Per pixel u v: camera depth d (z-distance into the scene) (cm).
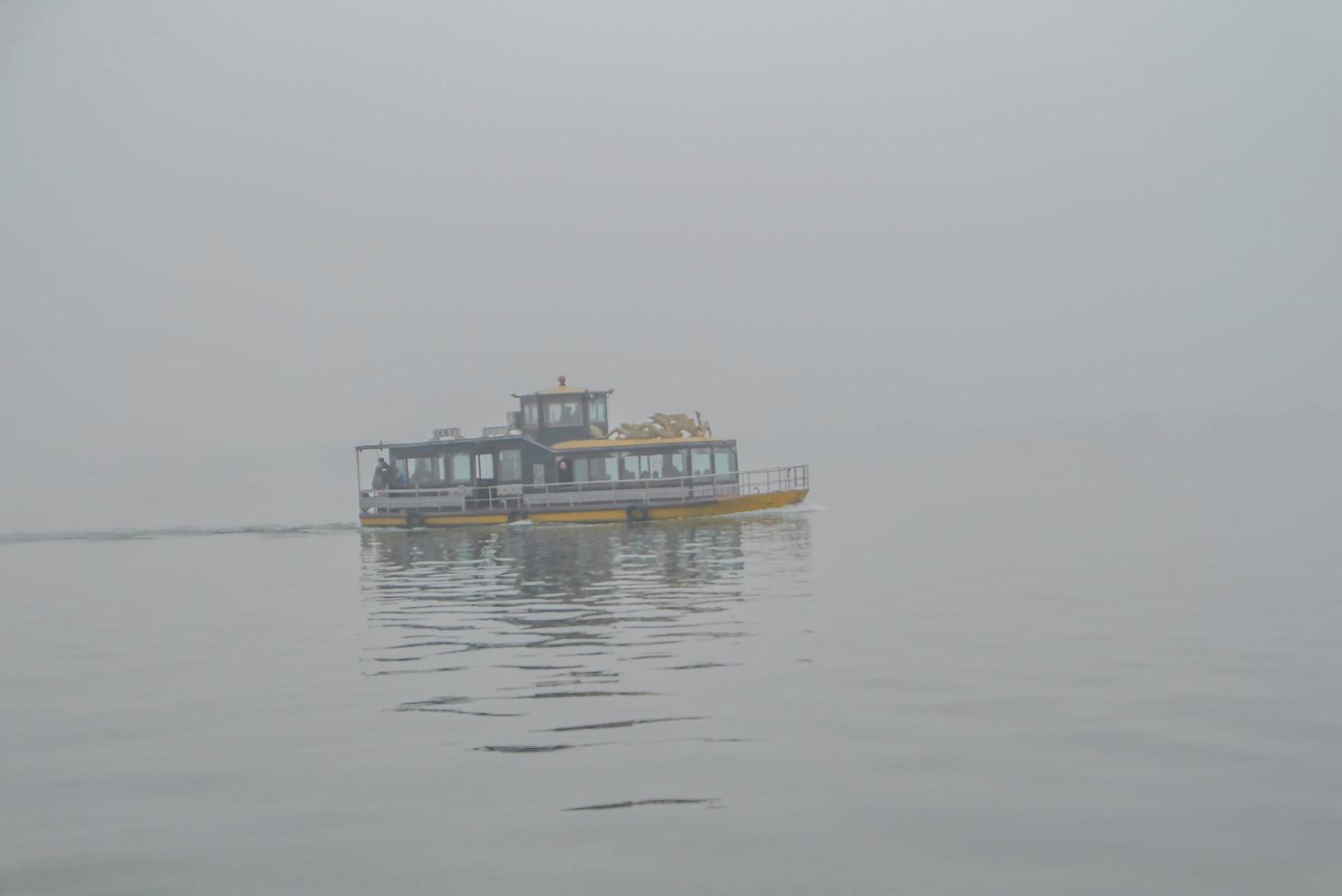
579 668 2208
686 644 2442
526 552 4794
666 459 6106
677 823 1348
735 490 6372
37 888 1220
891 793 1425
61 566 5131
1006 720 1730
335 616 3103
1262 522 5609
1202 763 1507
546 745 1667
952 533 5516
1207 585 3234
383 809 1420
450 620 2934
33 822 1411
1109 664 2125
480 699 1966
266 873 1243
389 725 1809
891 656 2242
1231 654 2192
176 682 2222
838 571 3841
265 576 4325
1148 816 1330
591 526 6006
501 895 1180
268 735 1775
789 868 1223
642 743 1659
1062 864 1213
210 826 1382
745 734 1692
